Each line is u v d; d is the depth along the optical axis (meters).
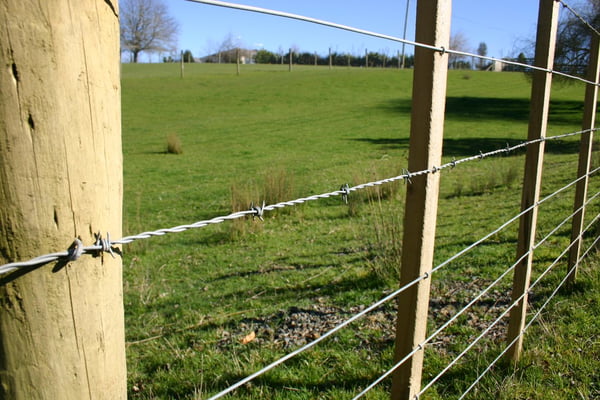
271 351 3.63
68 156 0.83
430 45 1.58
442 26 1.59
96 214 0.89
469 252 5.60
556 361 2.97
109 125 0.91
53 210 0.83
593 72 3.68
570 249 3.94
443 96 1.65
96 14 0.86
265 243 7.38
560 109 33.25
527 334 3.32
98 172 0.88
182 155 19.17
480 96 40.88
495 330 3.57
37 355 0.85
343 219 8.48
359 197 9.27
